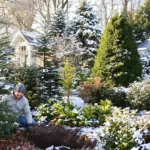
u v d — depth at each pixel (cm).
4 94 510
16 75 827
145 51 1891
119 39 1114
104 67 1102
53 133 534
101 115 670
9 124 470
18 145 464
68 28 1806
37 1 3184
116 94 873
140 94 837
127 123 446
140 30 2205
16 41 2239
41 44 1217
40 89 840
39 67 1051
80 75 1239
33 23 3300
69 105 711
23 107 579
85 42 1731
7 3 2636
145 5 2409
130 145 422
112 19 1151
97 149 460
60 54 1394
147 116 491
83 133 564
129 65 1095
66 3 3100
